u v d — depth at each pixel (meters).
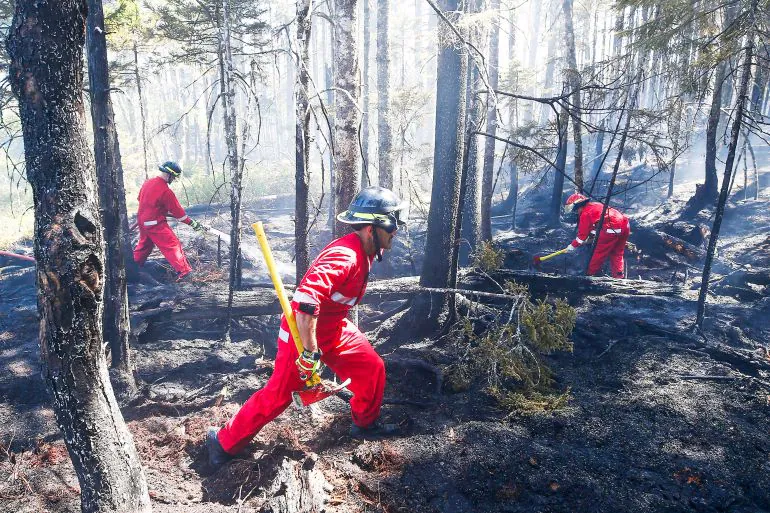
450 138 4.79
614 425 3.70
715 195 9.62
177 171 6.82
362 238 3.04
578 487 3.09
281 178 16.36
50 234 2.20
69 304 2.24
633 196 11.77
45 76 2.11
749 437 3.54
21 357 4.62
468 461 3.29
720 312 5.28
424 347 4.80
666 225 8.59
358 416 3.50
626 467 3.28
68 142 2.19
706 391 4.09
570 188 12.59
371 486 3.06
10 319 5.52
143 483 2.55
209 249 8.53
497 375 4.24
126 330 4.28
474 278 5.70
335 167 4.57
